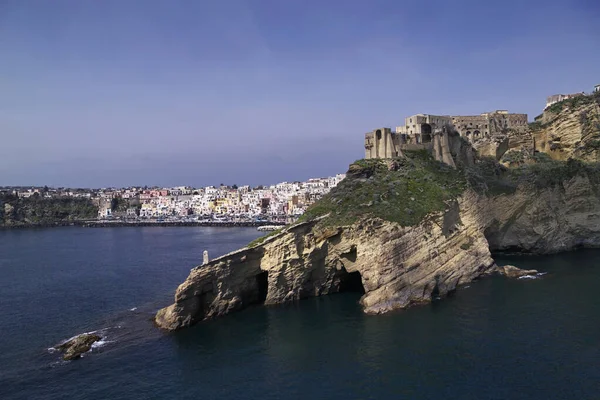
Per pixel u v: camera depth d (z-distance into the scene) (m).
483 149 126.50
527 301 64.12
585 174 102.88
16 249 170.25
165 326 63.62
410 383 42.97
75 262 130.25
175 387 45.53
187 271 108.88
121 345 57.81
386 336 54.88
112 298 83.12
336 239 74.69
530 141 127.31
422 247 72.25
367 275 69.56
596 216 103.25
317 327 60.38
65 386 46.84
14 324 68.75
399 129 122.38
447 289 70.69
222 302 68.75
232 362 50.84
